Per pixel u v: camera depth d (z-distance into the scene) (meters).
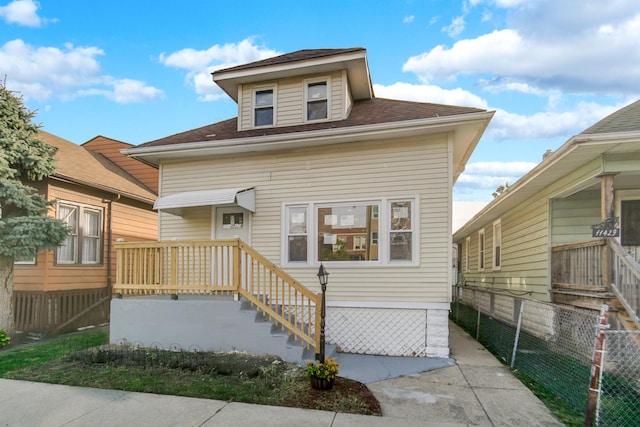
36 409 4.07
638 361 5.26
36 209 7.79
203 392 4.49
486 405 4.27
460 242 19.33
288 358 5.79
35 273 8.84
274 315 6.06
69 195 9.66
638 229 7.17
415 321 6.73
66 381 4.89
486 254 13.39
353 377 5.28
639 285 5.13
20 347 7.23
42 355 6.34
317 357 5.64
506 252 10.84
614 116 6.15
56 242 7.84
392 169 7.12
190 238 8.32
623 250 5.48
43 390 4.62
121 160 14.06
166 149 7.94
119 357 5.73
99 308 10.21
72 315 9.34
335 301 7.08
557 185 7.34
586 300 6.28
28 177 8.33
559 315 6.67
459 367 5.87
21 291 8.76
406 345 6.70
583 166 6.36
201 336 6.26
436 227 6.79
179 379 4.92
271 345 5.92
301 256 7.48
